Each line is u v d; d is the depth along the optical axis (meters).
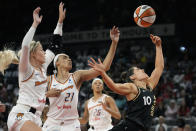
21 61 3.67
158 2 17.08
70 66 4.66
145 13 4.84
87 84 12.77
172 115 10.87
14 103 11.76
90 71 4.59
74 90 4.54
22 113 3.71
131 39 16.41
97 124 7.01
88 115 7.29
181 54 15.77
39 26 19.02
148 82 4.70
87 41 17.20
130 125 4.27
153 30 15.97
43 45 17.53
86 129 8.68
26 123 3.65
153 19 4.88
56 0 19.50
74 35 17.53
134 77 4.55
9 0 20.17
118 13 17.53
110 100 7.03
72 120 4.61
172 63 14.77
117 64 14.02
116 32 4.38
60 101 4.52
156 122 10.43
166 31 15.76
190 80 13.13
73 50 17.47
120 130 4.32
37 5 19.70
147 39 16.05
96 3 19.25
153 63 14.52
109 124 7.04
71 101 4.52
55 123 4.58
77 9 19.66
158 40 4.90
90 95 11.87
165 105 11.51
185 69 13.95
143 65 14.42
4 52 4.05
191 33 16.06
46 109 5.45
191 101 11.38
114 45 4.36
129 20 16.97
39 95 3.85
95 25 17.81
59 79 4.62
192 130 9.80
